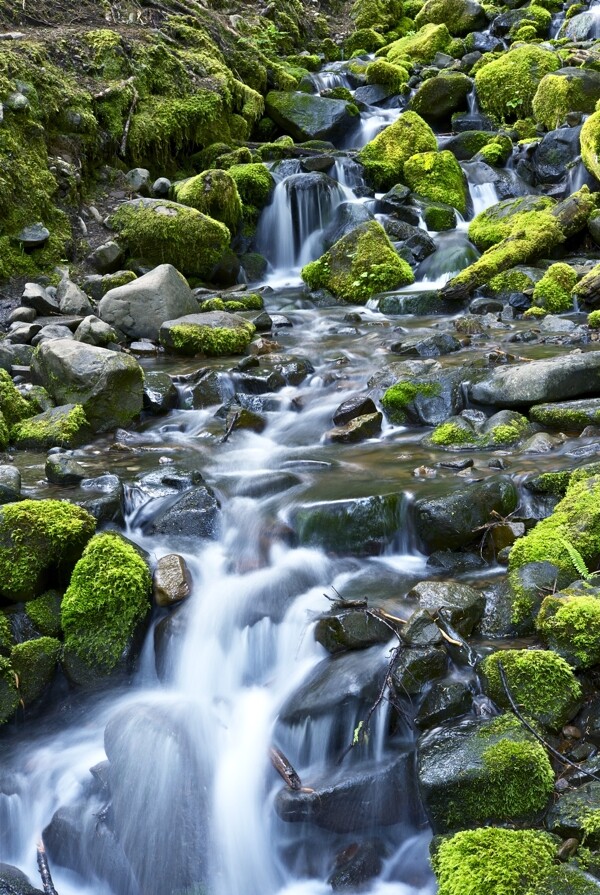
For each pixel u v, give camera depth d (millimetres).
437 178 11312
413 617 3670
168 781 3451
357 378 6824
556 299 8352
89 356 6297
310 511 4633
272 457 5598
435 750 3203
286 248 10906
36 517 4367
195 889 3271
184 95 12031
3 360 6977
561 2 17406
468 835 2936
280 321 8531
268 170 11211
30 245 8945
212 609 4176
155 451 5832
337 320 8625
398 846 3314
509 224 9898
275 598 4203
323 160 11531
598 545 4082
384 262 9406
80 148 10344
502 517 4473
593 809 2939
